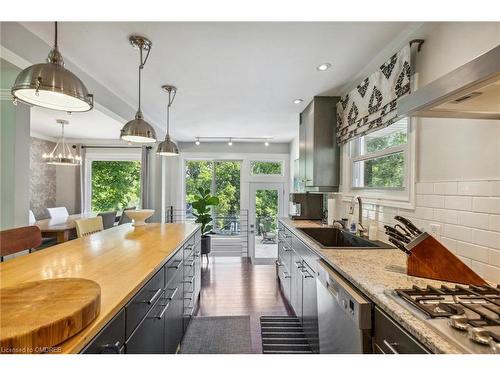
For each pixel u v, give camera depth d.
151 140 2.44
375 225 2.26
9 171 2.18
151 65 2.35
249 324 2.59
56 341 0.71
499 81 0.83
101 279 1.23
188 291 2.43
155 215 5.42
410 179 1.83
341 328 1.30
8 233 1.63
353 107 2.68
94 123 4.74
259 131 5.08
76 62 2.28
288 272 3.09
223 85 2.81
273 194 6.15
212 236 6.07
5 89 2.15
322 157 3.20
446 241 1.52
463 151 1.42
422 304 0.96
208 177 6.23
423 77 1.74
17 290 0.91
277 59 2.23
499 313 0.84
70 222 4.38
